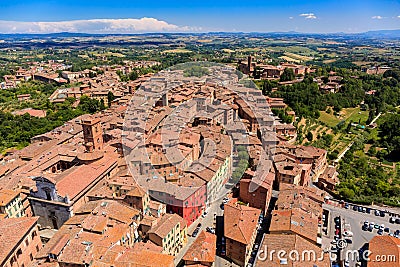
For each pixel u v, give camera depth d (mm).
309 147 174875
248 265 104562
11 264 89312
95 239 94250
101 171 131625
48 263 88625
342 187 149125
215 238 106812
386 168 182375
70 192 114500
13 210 111438
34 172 135375
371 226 120688
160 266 87500
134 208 112812
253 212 116625
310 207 118250
